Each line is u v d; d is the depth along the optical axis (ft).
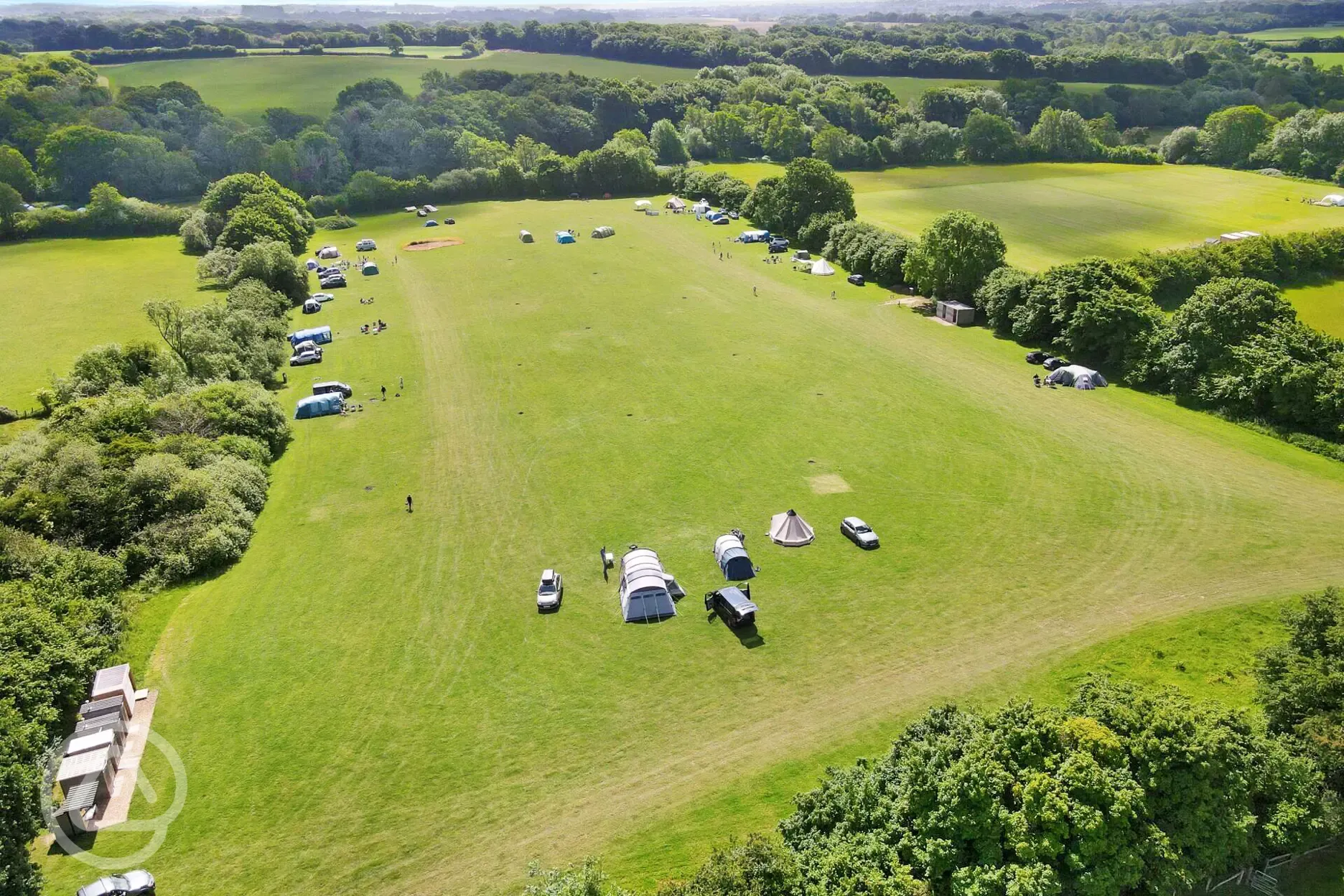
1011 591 183.32
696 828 127.54
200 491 211.82
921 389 295.28
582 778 138.62
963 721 124.77
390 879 121.70
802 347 340.80
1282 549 194.18
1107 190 611.06
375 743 147.23
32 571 174.50
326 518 224.12
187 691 161.38
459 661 167.63
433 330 376.27
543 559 201.67
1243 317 271.49
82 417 240.94
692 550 203.00
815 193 514.27
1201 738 113.29
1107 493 221.46
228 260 449.06
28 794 121.39
